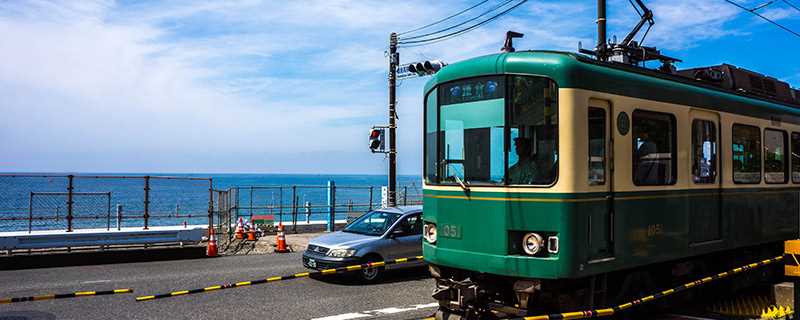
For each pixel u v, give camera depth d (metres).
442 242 7.46
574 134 6.57
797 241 6.64
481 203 7.02
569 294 6.87
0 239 13.60
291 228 22.17
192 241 15.98
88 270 13.27
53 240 14.20
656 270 8.28
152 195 83.75
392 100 18.09
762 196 10.00
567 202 6.51
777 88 11.16
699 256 9.00
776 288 9.44
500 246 6.82
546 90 6.69
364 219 13.16
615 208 7.00
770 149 10.35
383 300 9.99
